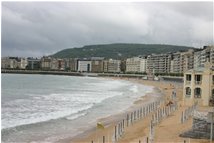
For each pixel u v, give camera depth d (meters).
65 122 54.66
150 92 131.25
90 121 55.97
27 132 45.72
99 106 79.06
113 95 116.62
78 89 153.88
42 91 134.62
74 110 70.62
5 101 88.25
